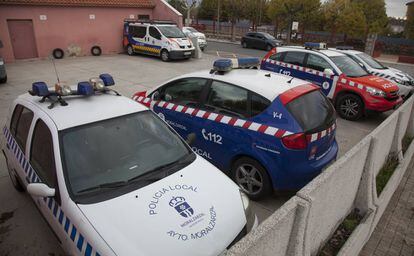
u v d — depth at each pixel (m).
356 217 3.97
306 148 3.94
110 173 2.96
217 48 26.88
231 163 4.51
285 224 2.29
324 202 2.96
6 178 4.84
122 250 2.24
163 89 5.35
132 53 18.66
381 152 4.83
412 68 17.30
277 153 3.96
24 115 3.69
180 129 5.00
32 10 15.81
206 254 2.38
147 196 2.71
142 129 3.48
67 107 3.43
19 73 12.82
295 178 4.00
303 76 8.81
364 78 8.29
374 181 4.10
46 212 3.07
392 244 3.92
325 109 4.46
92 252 2.33
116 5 18.56
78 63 15.59
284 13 35.84
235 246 1.90
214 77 4.73
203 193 2.85
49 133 3.08
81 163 2.94
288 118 3.96
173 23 18.25
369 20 35.38
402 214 4.57
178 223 2.49
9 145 3.97
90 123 3.22
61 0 16.64
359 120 8.46
